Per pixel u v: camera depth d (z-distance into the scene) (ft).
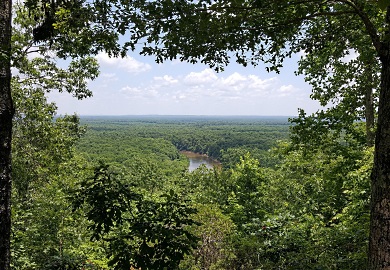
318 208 38.83
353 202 23.02
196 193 60.64
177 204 13.00
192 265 20.79
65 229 25.55
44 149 33.91
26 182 32.55
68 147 39.63
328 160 34.04
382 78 8.95
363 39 16.30
